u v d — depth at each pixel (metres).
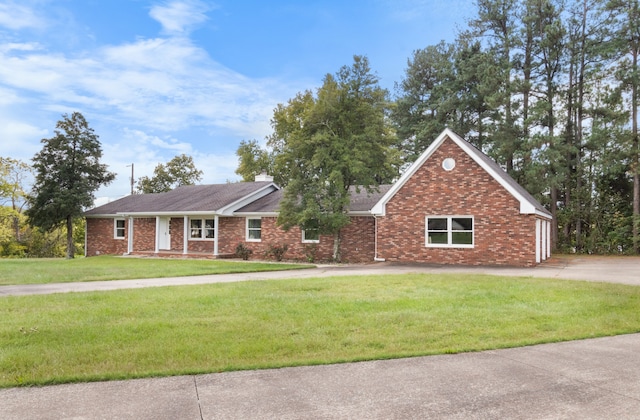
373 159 23.50
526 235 19.94
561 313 9.03
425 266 20.33
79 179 33.59
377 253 23.05
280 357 6.20
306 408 4.34
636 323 8.15
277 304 10.05
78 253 51.16
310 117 23.25
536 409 4.30
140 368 5.67
